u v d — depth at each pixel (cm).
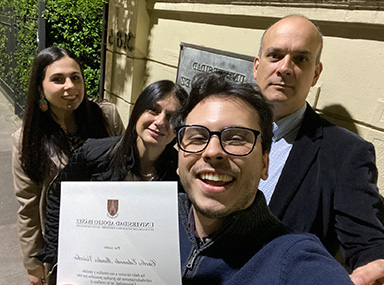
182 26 283
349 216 122
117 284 86
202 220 87
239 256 80
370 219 118
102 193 87
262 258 75
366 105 162
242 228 80
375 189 123
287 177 139
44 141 163
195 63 252
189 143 81
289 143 148
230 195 77
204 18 260
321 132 140
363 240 117
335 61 175
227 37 239
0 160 438
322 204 132
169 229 82
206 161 77
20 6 515
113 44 373
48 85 164
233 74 220
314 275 66
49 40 454
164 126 133
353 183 124
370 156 127
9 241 294
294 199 137
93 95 459
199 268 83
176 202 81
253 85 85
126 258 85
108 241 86
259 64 156
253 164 78
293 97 143
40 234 178
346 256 124
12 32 585
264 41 153
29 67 507
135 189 84
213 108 79
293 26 140
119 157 140
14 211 337
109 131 200
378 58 156
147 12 326
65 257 89
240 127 77
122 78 360
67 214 89
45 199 168
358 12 159
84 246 88
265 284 71
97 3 407
